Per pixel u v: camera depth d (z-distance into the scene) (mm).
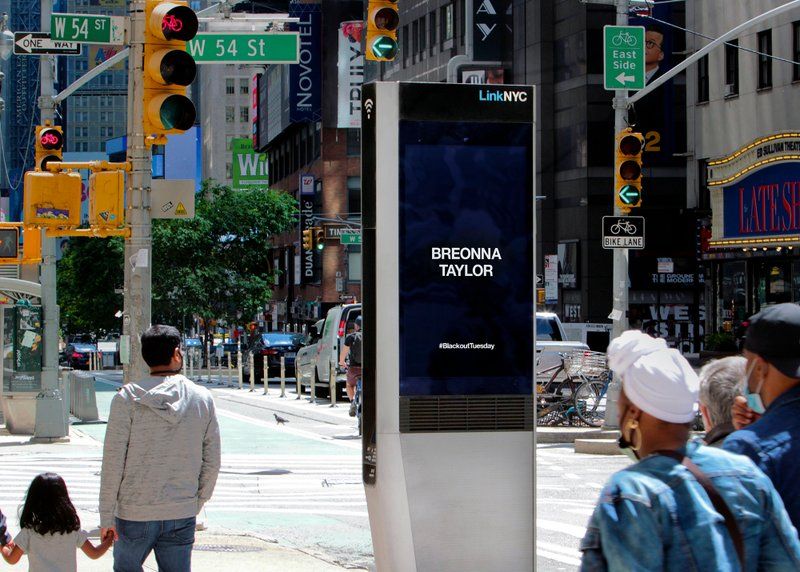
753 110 49688
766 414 4586
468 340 9164
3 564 10625
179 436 7531
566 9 63375
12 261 24922
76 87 23750
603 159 61875
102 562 11188
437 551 9070
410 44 79938
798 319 4551
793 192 42906
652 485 3701
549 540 12969
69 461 20922
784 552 3818
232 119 174625
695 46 53938
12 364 25891
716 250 48125
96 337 76375
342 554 12219
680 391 3834
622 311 23234
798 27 46938
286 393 42938
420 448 9094
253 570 10930
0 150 46281
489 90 9211
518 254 9234
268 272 67125
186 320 68000
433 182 9164
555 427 24594
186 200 13914
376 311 9109
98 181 13898
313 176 95000
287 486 17656
